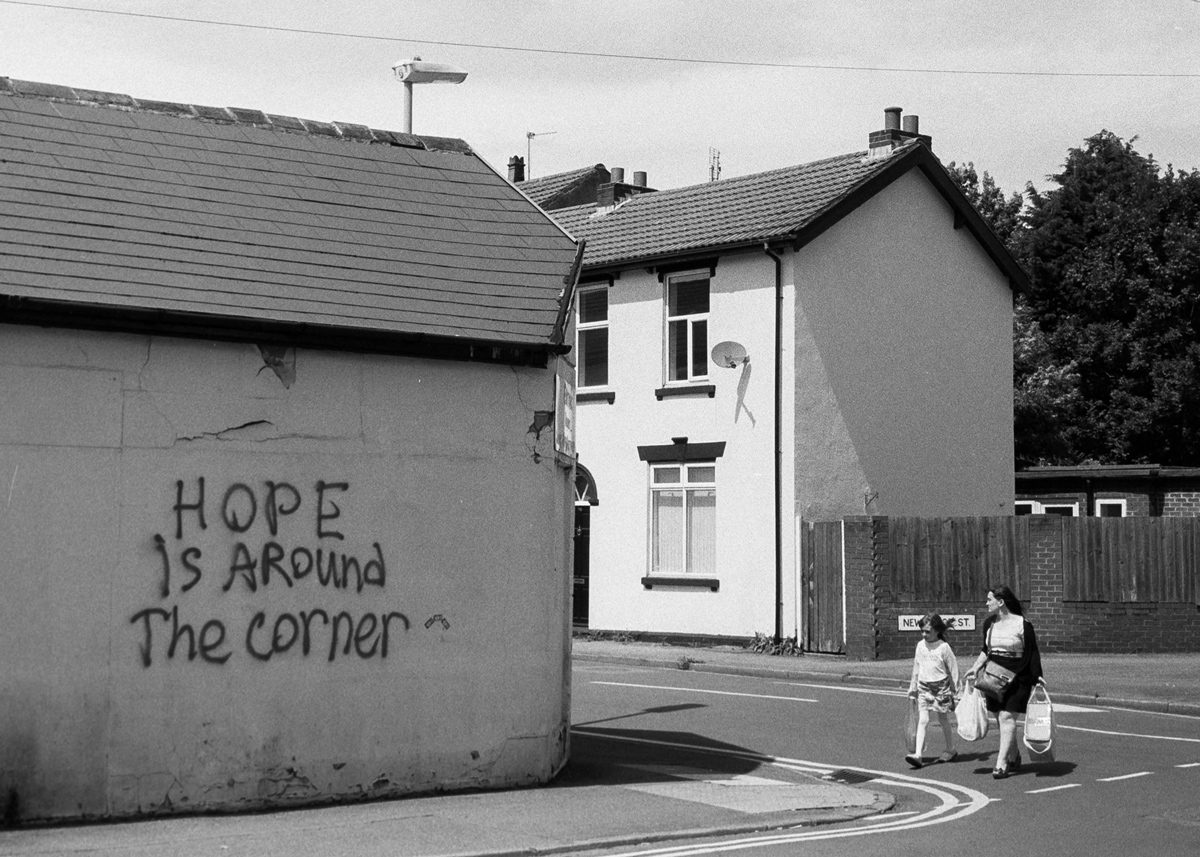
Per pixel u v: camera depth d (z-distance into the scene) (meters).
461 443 12.69
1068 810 12.49
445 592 12.54
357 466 12.18
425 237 13.75
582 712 18.70
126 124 13.52
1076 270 49.00
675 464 28.64
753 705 19.53
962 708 15.00
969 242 30.27
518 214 14.74
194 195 12.87
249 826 10.84
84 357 11.09
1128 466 37.09
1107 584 25.80
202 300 11.47
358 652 12.08
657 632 28.53
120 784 11.04
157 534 11.30
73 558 10.97
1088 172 50.91
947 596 25.48
